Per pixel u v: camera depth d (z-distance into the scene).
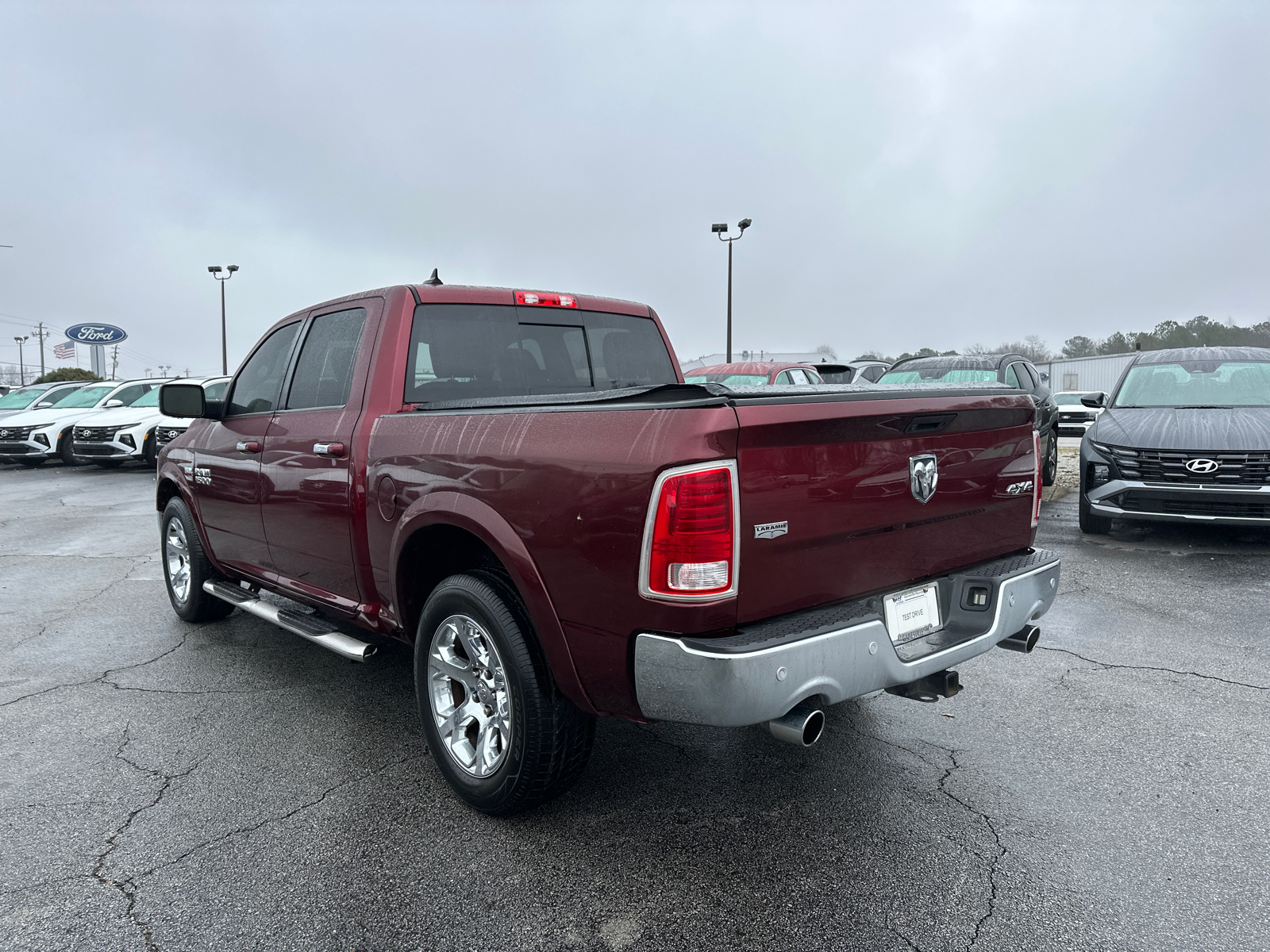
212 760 3.32
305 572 3.84
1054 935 2.22
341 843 2.71
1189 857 2.58
